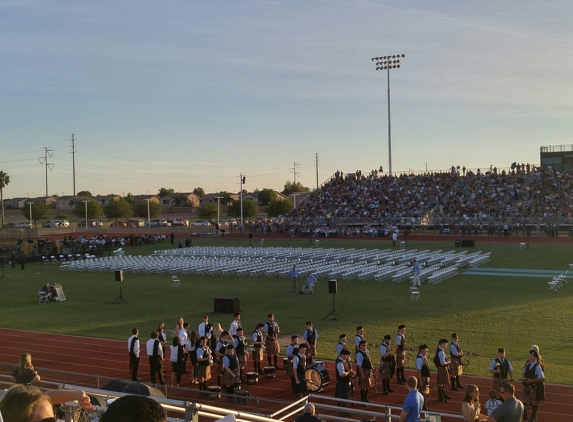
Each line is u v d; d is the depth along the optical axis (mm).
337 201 91500
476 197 82875
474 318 28297
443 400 17203
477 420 11781
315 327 27438
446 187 87812
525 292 35562
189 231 94750
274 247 67125
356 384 19422
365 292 37094
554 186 81375
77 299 37031
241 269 46625
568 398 17000
